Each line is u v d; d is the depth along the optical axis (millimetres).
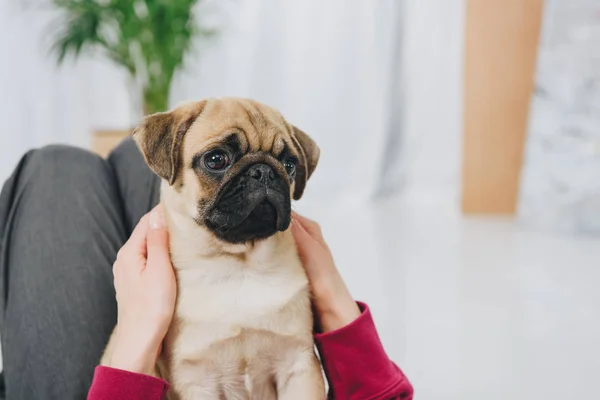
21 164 1807
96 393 1168
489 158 5574
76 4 3922
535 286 3561
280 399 1438
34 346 1495
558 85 4953
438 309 3197
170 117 1442
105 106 5195
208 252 1383
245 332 1363
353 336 1361
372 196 6215
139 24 3910
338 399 1382
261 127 1439
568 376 2477
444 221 5340
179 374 1366
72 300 1541
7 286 1633
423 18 6281
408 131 6477
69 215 1661
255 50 5863
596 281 3641
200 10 5328
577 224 4883
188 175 1406
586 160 4844
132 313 1286
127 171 1873
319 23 6008
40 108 4695
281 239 1444
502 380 2451
